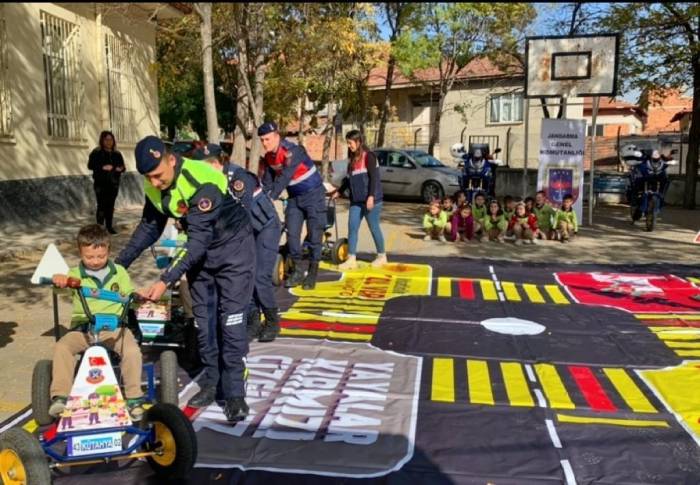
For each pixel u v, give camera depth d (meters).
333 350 5.46
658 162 12.70
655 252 10.16
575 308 6.86
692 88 17.08
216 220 3.89
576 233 11.73
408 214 15.06
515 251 10.15
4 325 6.06
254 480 3.46
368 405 4.39
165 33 17.44
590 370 5.09
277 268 7.46
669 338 5.89
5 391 4.60
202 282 4.21
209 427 4.05
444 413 4.29
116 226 11.78
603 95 13.17
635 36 16.42
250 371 4.97
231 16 12.00
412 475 3.53
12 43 10.84
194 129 32.06
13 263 8.66
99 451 3.29
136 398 3.79
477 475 3.54
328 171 21.55
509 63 21.83
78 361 3.88
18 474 3.12
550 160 13.20
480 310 6.73
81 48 13.13
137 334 4.95
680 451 3.82
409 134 30.05
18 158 11.01
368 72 21.25
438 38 20.39
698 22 15.66
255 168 12.55
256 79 12.66
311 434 3.98
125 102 15.19
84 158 13.18
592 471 3.59
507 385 4.77
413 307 6.80
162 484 3.41
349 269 8.47
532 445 3.87
